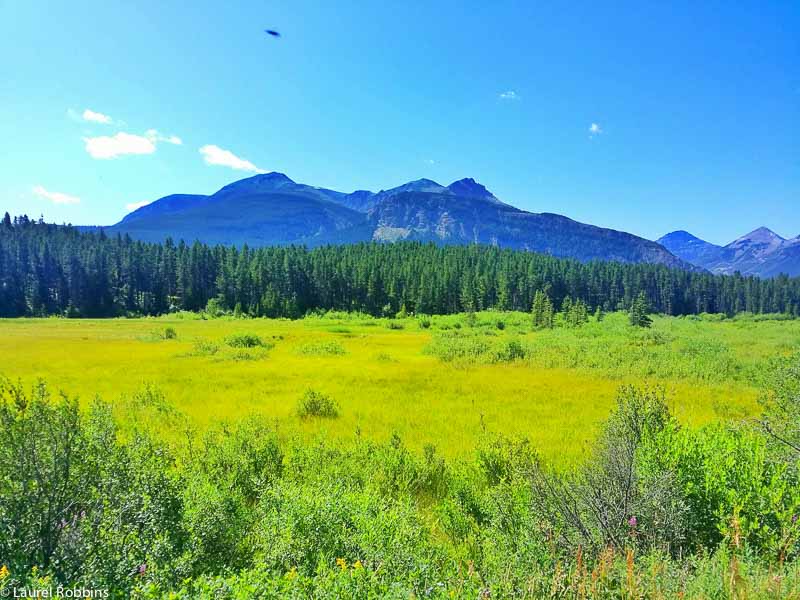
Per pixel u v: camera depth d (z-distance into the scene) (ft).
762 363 73.87
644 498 16.02
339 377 78.13
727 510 15.92
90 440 16.31
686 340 116.37
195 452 27.25
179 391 64.90
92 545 12.91
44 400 15.38
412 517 18.90
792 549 13.67
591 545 14.49
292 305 331.77
